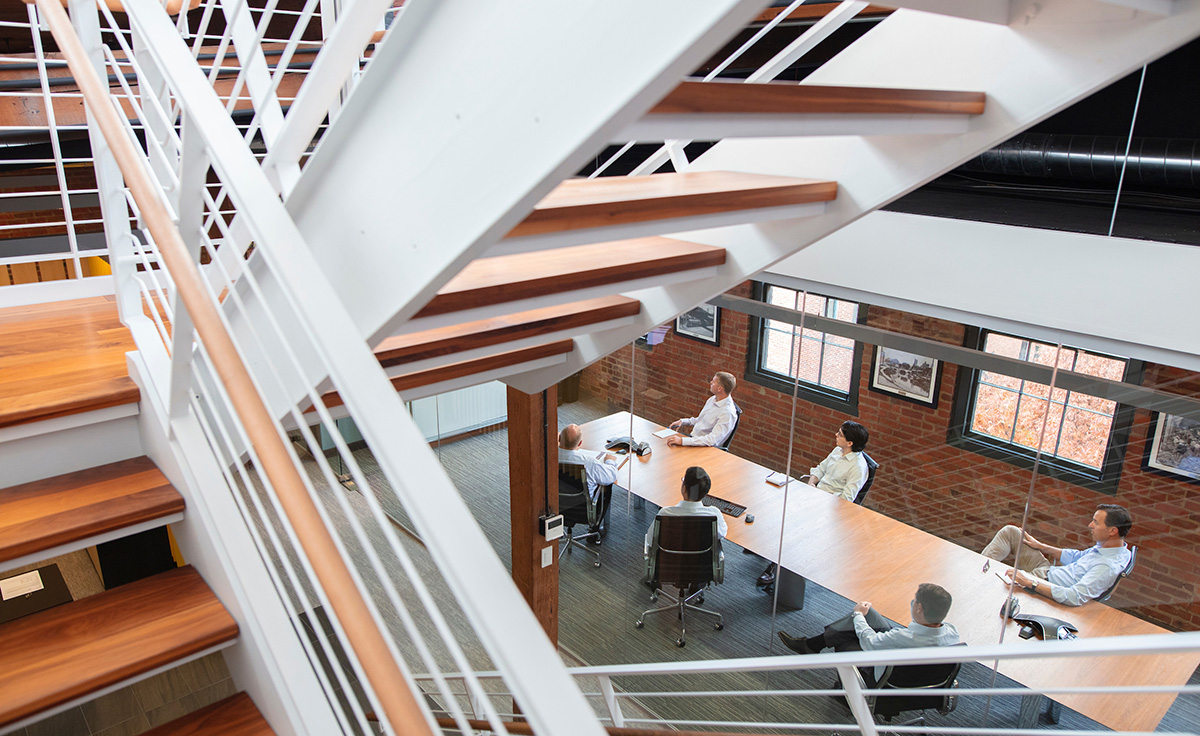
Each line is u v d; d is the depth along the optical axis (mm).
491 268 1886
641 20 890
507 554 4848
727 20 820
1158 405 2516
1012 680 3070
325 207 1443
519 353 2689
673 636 4242
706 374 3887
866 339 3270
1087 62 1400
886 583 3385
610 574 4488
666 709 4355
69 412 1822
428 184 1224
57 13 1402
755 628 3896
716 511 3955
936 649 1312
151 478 1847
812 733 3781
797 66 3623
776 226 2031
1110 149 2477
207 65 3734
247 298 1811
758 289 3617
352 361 833
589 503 4523
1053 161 2605
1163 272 2379
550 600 4539
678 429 4047
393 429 767
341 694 3959
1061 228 2613
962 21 1554
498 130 1087
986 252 2793
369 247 1373
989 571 3070
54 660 1447
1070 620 2871
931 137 1665
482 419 4719
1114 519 2701
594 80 955
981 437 3004
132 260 2328
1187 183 2328
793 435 3611
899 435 3248
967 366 2980
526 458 4195
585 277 1884
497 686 4355
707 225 1697
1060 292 2625
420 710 721
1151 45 1312
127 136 1276
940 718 3316
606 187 1694
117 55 3609
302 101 1349
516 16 1024
